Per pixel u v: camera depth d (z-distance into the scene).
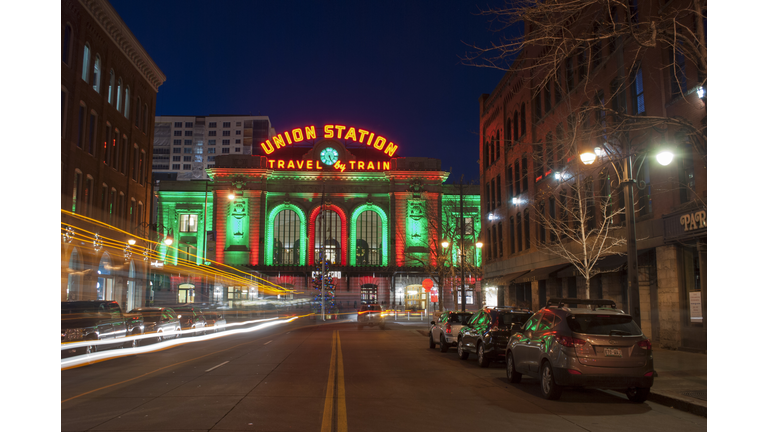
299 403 9.80
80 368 15.48
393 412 9.20
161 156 166.38
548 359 10.85
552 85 29.16
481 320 17.27
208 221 70.19
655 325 20.89
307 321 53.94
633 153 14.00
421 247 68.00
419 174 69.38
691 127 11.13
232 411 9.01
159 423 8.07
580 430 8.12
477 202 70.38
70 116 35.81
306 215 69.75
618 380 10.17
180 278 67.25
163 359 18.08
